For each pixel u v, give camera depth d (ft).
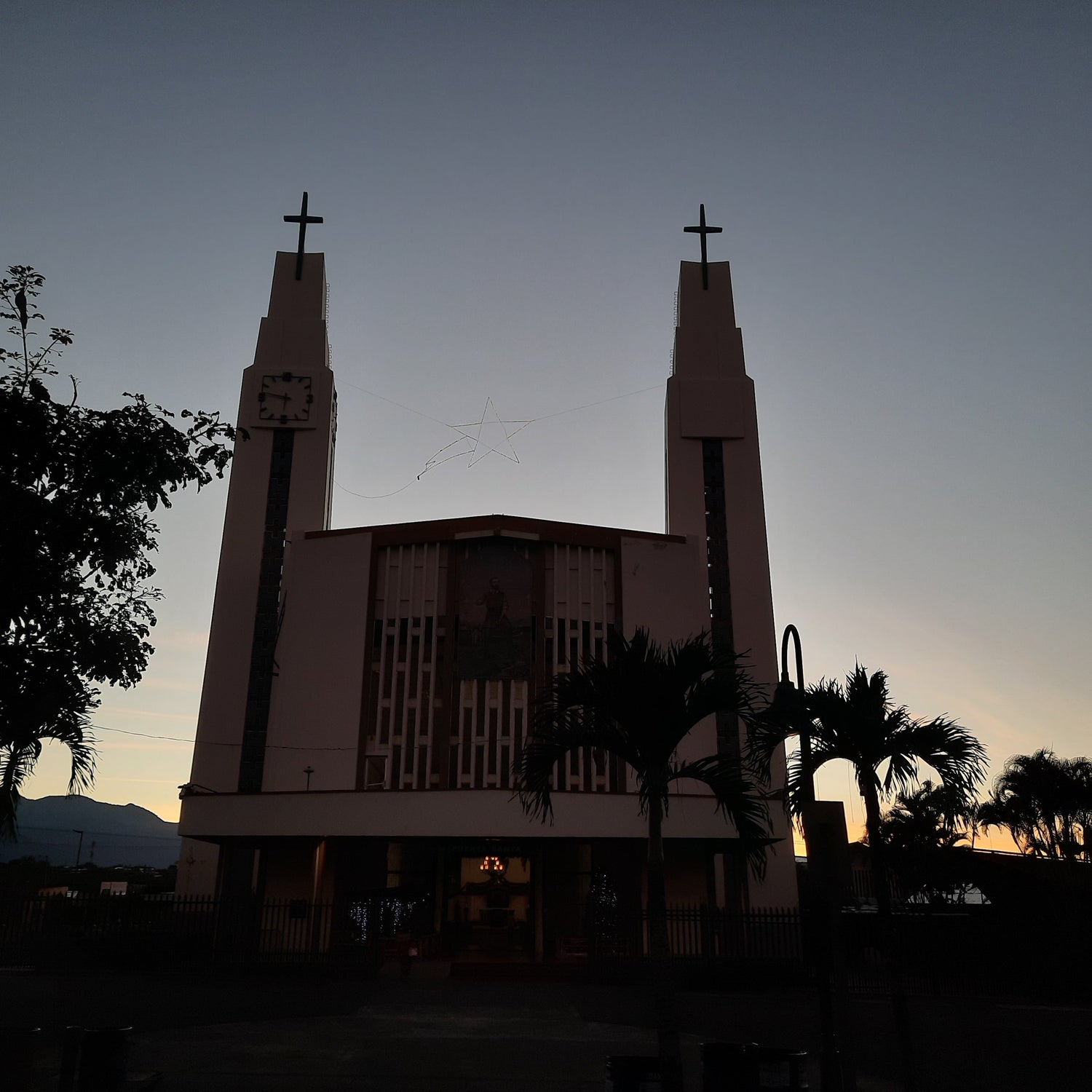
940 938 106.22
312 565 155.12
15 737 44.19
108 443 40.63
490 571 148.77
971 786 47.52
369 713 144.97
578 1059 56.24
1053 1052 62.95
